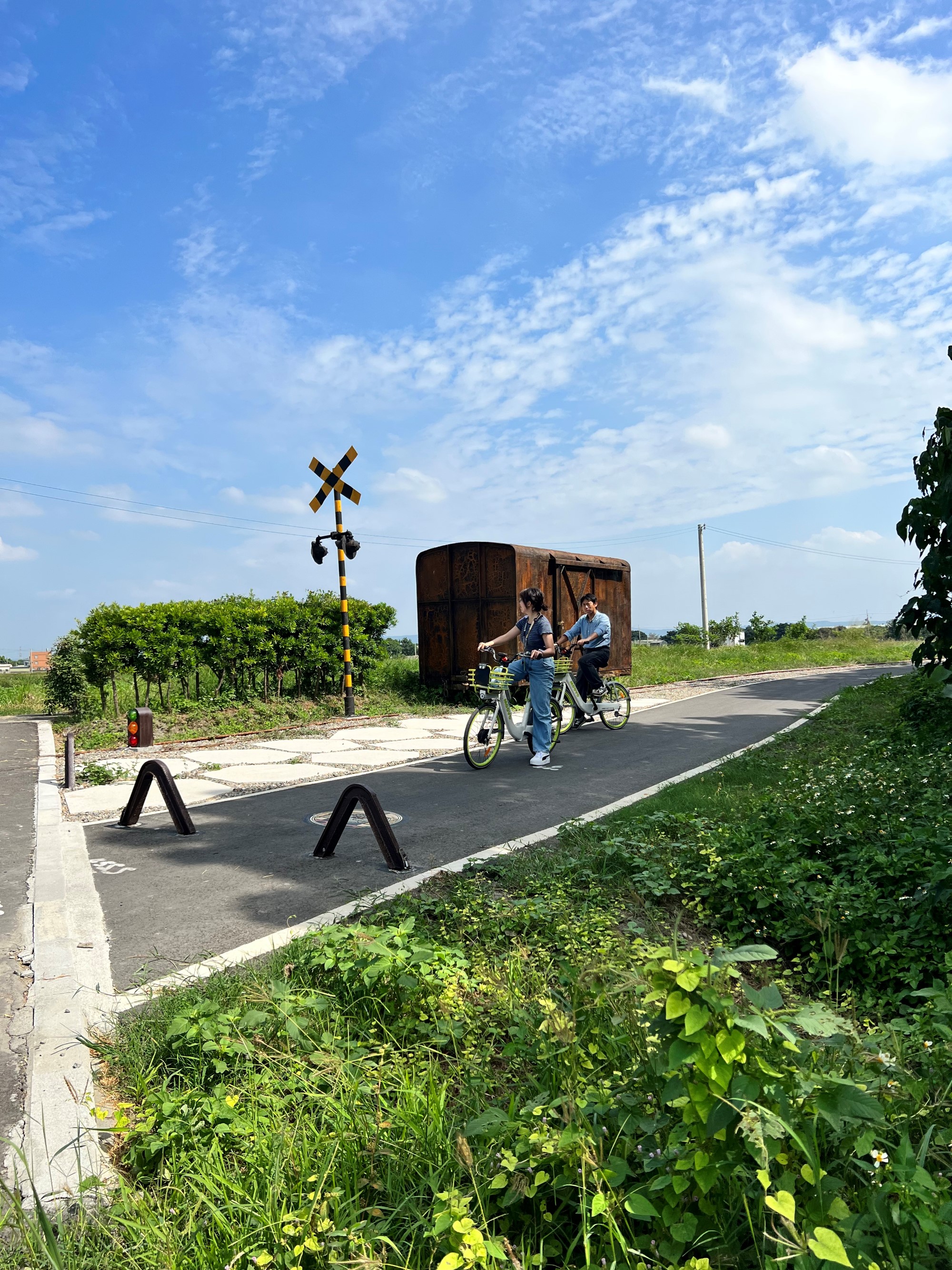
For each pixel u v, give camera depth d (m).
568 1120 2.04
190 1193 2.26
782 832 5.46
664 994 1.74
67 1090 2.90
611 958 3.41
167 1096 2.68
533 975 3.50
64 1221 2.21
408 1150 2.29
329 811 7.39
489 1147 2.18
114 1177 2.43
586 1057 2.54
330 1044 2.93
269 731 13.46
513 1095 2.46
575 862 5.23
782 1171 1.78
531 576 16.52
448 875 5.28
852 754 8.99
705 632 49.78
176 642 14.41
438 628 17.28
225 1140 2.48
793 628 51.41
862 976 3.86
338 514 16.05
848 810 5.93
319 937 3.89
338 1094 2.64
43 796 8.49
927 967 3.69
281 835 6.57
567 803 7.53
